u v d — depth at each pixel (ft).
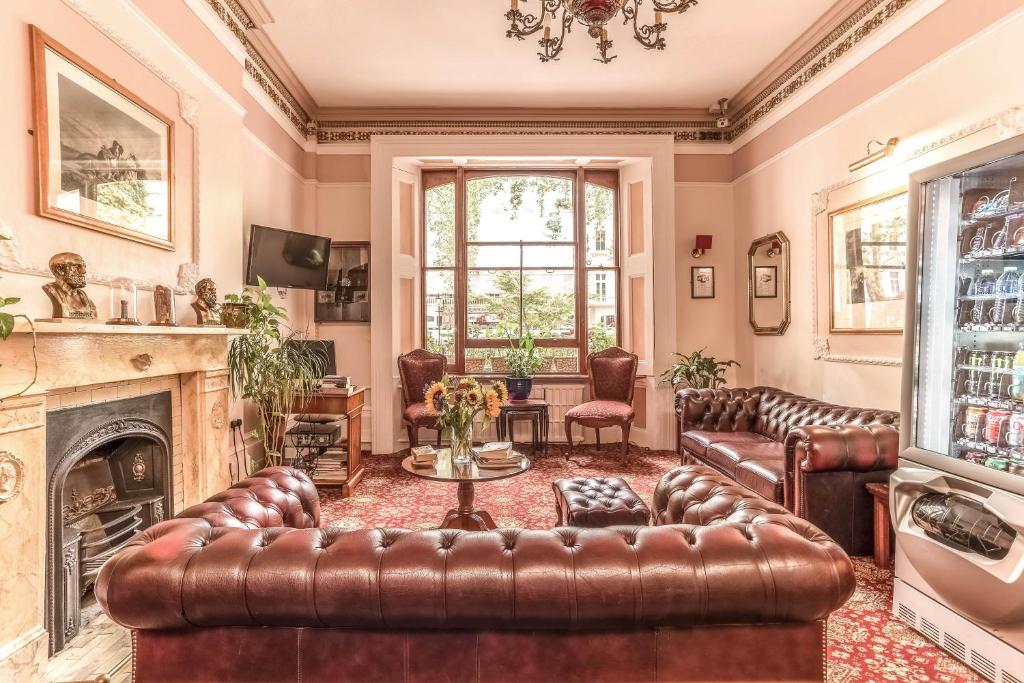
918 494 7.05
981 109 9.25
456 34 13.66
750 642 4.42
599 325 19.88
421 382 17.89
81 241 7.39
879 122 11.72
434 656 4.39
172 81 9.53
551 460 16.72
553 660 4.38
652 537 4.50
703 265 18.88
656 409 18.19
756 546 4.37
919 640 6.94
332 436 13.64
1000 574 5.74
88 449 7.32
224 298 11.44
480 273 19.89
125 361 7.68
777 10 12.77
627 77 16.12
